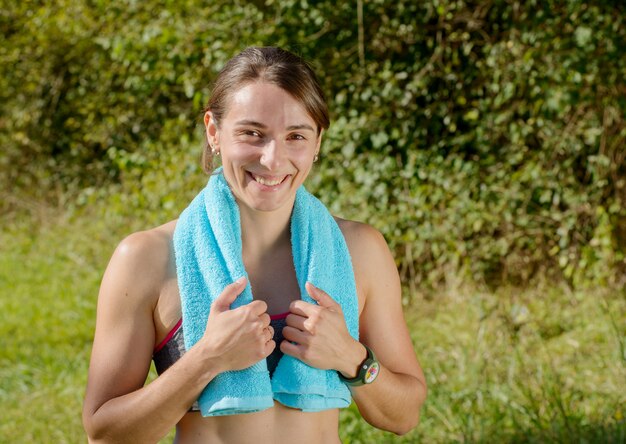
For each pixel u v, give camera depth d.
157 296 1.87
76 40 9.29
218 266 1.85
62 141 10.20
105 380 1.83
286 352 1.82
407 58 6.74
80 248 8.16
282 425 1.86
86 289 7.17
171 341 1.87
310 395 1.83
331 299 1.86
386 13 6.64
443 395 4.38
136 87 7.90
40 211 9.43
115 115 9.14
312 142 1.82
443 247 6.16
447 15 6.25
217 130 1.86
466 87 6.60
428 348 5.32
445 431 4.05
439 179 6.15
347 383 1.87
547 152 6.21
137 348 1.85
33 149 10.23
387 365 2.01
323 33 6.64
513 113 6.33
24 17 9.59
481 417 4.09
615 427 3.80
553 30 5.95
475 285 6.12
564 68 5.82
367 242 2.04
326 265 1.93
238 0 6.87
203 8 7.01
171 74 7.34
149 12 7.48
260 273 1.93
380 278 2.03
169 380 1.75
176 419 1.78
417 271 6.46
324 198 6.35
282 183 1.81
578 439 3.73
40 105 10.08
